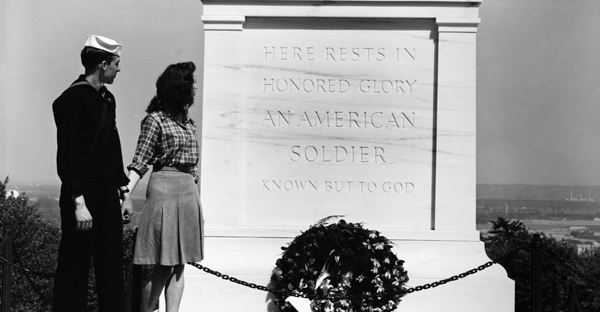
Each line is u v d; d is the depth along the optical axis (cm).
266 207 1020
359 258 924
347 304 916
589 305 2027
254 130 1023
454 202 1005
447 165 1006
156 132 796
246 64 1025
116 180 745
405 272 945
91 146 721
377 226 1013
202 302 970
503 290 959
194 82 814
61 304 719
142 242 796
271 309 963
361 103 1018
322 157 1018
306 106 1021
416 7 1008
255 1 1015
